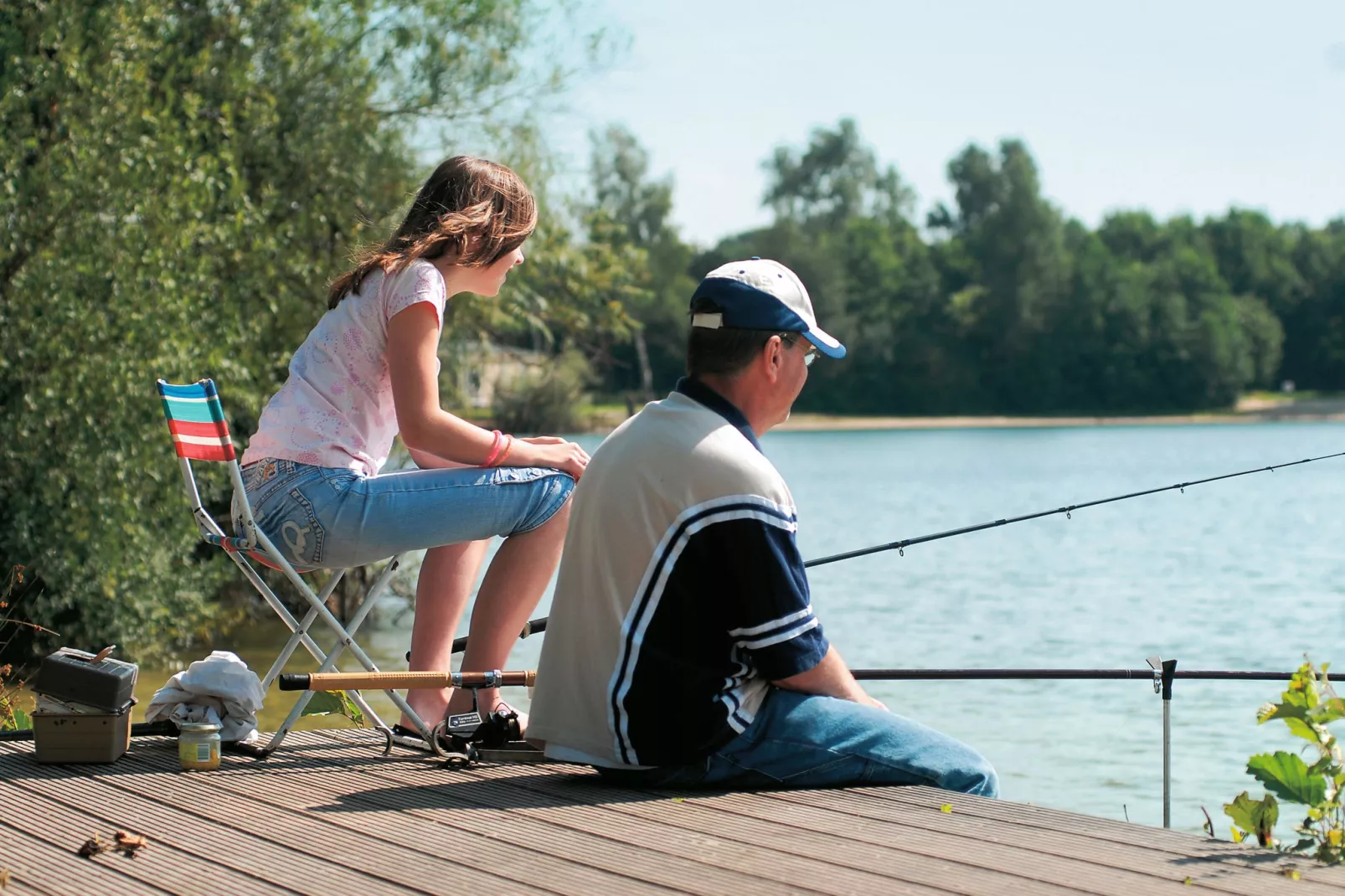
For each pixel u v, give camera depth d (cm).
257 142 1452
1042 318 10281
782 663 331
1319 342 10969
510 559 387
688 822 310
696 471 328
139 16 1263
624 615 332
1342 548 2723
